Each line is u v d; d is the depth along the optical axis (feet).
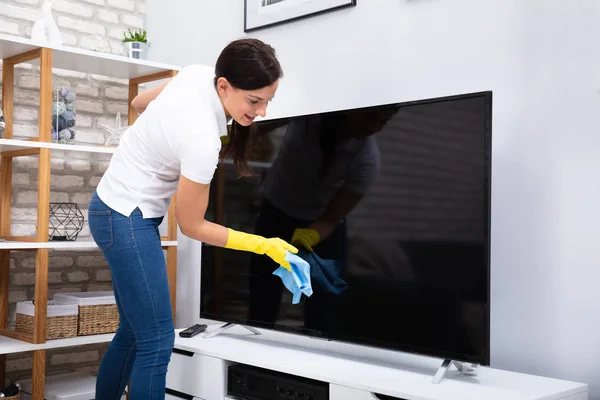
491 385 6.36
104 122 11.57
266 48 5.92
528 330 7.15
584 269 6.73
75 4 11.28
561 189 6.93
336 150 7.77
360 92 8.78
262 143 8.57
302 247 8.05
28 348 8.93
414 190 7.03
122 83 11.82
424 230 6.93
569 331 6.84
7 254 9.98
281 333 9.35
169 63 11.82
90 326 9.75
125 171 6.20
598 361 6.61
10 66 9.93
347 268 7.61
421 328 6.91
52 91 10.10
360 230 7.50
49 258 10.84
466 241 6.58
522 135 7.23
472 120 6.57
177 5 11.68
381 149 7.35
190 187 5.74
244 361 7.55
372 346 7.33
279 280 8.34
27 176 10.67
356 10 8.86
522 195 7.23
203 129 5.79
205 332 9.23
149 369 6.14
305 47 9.51
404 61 8.30
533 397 5.88
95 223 6.25
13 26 10.54
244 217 8.72
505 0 7.38
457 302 6.63
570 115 6.88
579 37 6.82
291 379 7.17
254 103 6.01
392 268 7.18
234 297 8.87
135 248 6.10
